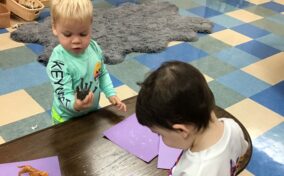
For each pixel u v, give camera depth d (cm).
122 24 279
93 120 113
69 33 113
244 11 334
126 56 244
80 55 121
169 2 337
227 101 210
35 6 283
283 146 179
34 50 239
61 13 109
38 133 105
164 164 99
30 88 202
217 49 265
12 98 193
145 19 292
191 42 270
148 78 69
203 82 68
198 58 251
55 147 101
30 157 98
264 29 303
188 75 67
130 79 220
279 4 358
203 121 68
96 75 127
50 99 195
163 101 65
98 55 128
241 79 232
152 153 103
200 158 71
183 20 297
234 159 78
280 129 191
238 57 257
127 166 98
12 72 214
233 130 78
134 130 110
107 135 107
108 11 299
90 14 113
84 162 98
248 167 165
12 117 180
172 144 72
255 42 280
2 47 238
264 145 179
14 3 276
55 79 117
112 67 230
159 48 251
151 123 68
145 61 240
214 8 335
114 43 250
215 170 70
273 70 246
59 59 117
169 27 283
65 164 96
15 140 102
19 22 274
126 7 310
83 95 115
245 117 198
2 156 97
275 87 227
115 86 212
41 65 224
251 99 214
